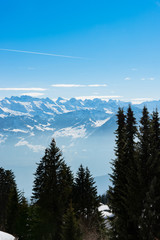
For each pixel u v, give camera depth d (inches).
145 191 697.0
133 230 730.2
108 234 855.7
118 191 858.1
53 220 1409.9
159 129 949.2
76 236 1238.3
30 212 1788.9
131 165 768.3
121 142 990.4
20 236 1902.1
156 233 622.2
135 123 944.9
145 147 748.6
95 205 1822.1
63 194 1480.1
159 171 704.4
